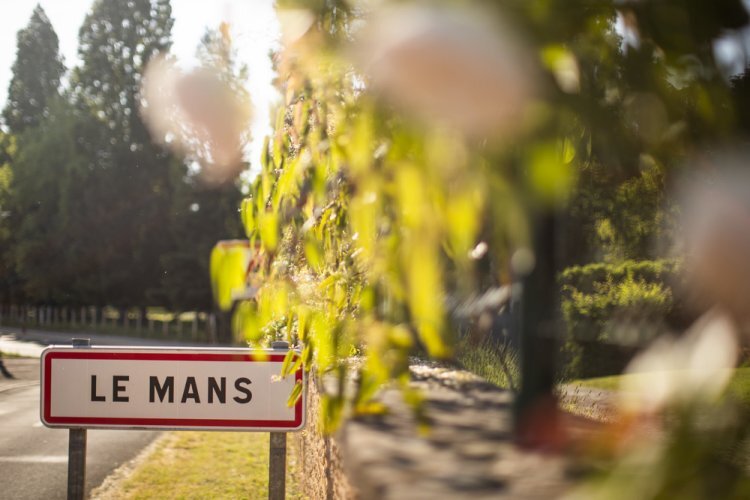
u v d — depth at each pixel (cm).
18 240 5675
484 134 64
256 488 866
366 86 82
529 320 112
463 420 146
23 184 5359
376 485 108
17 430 1353
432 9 59
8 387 2056
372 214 106
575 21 76
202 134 82
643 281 316
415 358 222
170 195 4766
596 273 340
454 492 95
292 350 218
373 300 115
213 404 467
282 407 466
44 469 1030
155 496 842
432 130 67
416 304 83
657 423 53
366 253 118
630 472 51
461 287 82
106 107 4859
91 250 5069
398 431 145
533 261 81
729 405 51
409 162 78
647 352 56
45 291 5353
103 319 5303
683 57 75
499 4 62
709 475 50
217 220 4081
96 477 966
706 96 75
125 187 4878
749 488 49
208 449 1141
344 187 158
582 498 52
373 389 121
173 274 4328
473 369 236
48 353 469
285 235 190
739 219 52
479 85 57
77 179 5050
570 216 203
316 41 84
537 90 64
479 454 114
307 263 189
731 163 56
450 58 57
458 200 77
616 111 80
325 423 145
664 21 74
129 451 1150
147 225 4844
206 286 4344
